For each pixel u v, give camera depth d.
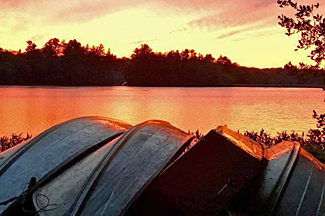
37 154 5.07
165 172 3.72
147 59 103.25
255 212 3.61
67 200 3.88
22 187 4.43
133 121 21.59
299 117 23.25
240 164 3.61
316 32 4.89
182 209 3.58
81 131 5.68
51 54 97.12
